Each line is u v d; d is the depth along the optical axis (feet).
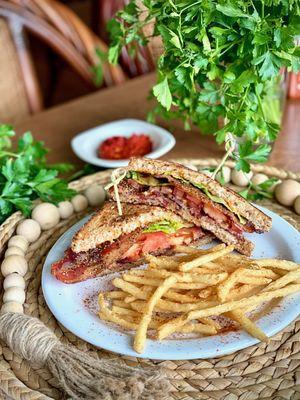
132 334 0.84
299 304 0.86
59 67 2.75
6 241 1.09
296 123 1.49
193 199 1.05
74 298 0.94
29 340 0.80
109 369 0.75
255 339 0.81
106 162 1.32
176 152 1.41
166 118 1.37
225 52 1.08
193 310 0.83
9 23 1.88
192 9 1.02
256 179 1.20
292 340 0.84
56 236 1.13
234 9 0.96
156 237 1.05
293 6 1.01
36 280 1.01
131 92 1.77
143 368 0.79
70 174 1.38
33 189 1.18
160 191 1.07
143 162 1.04
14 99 1.95
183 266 0.87
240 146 1.12
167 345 0.81
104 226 1.02
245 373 0.80
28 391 0.74
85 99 1.76
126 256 1.02
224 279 0.85
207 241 1.08
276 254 1.01
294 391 0.76
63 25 1.89
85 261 1.00
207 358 0.82
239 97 1.09
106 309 0.86
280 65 1.00
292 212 1.15
